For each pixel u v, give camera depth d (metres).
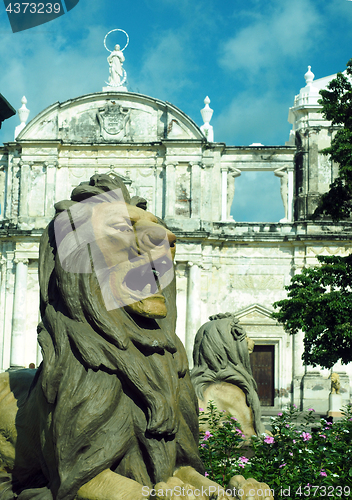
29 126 33.56
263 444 5.61
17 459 3.64
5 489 3.63
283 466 5.12
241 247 33.06
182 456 3.19
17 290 32.44
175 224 32.72
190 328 31.66
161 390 3.13
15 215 33.56
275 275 32.78
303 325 18.14
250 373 6.76
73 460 2.94
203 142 32.97
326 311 18.16
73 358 3.10
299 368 31.62
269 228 33.09
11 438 3.64
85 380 3.03
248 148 33.50
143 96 33.69
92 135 33.91
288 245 32.88
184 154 33.12
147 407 3.08
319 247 32.53
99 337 3.12
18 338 32.09
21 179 33.34
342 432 6.20
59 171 33.69
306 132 33.50
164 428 3.04
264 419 18.62
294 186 33.56
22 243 32.81
